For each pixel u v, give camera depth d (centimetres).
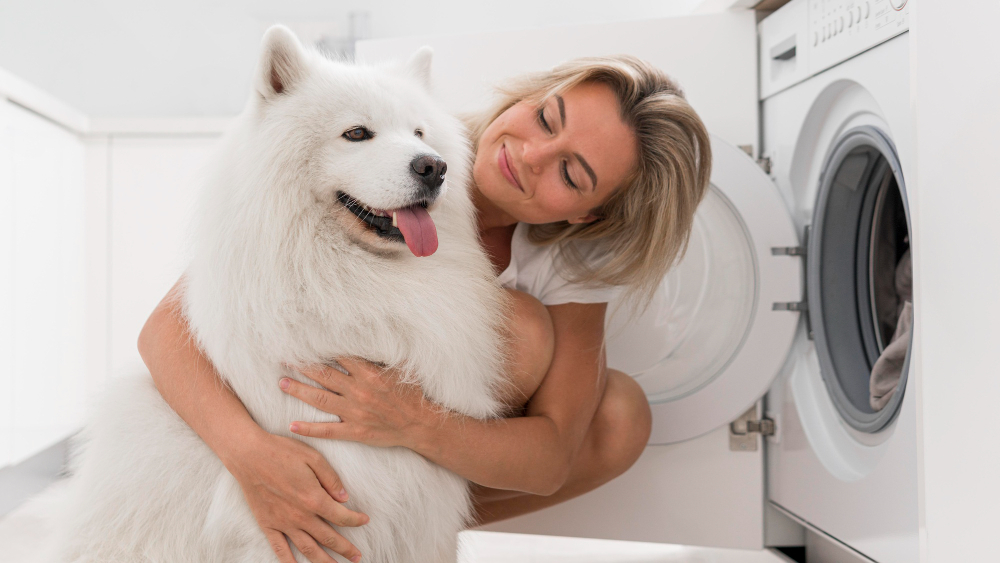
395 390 108
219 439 104
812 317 165
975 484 86
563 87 124
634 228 137
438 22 338
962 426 89
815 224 164
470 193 136
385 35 340
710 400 173
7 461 211
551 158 122
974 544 87
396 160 107
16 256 219
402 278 112
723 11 184
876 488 137
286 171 108
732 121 182
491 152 128
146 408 112
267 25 339
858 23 141
